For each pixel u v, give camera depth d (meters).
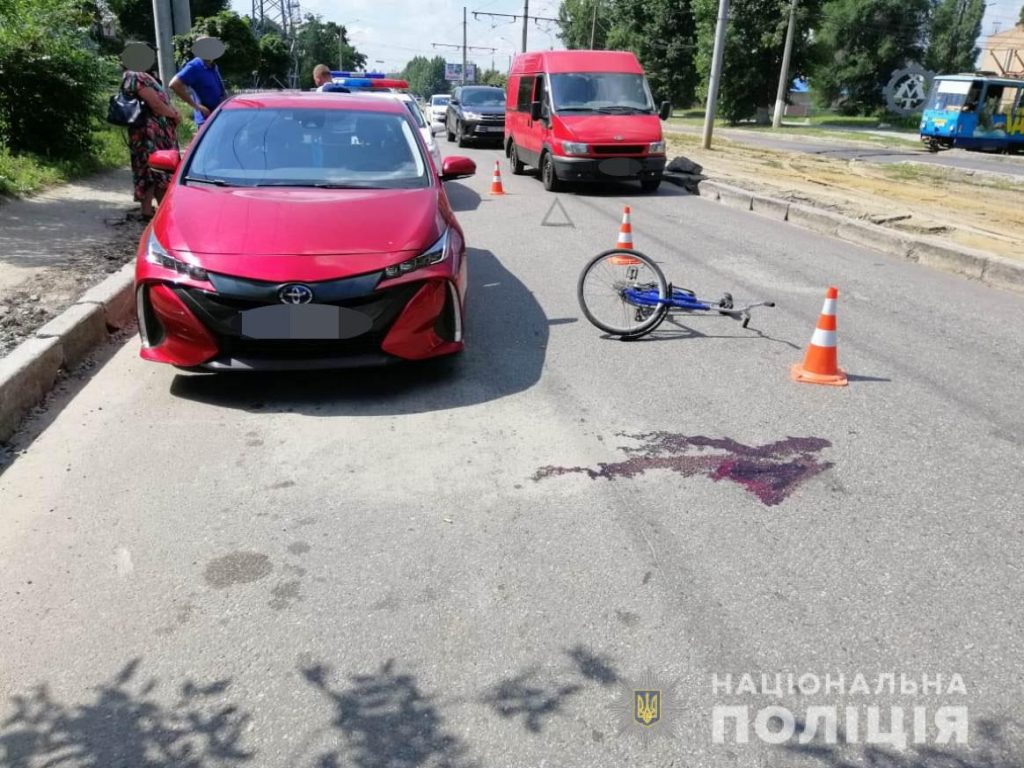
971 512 3.73
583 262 8.70
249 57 32.47
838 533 3.53
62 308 5.80
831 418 4.78
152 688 2.58
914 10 58.91
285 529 3.46
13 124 10.75
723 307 6.12
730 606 3.02
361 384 5.08
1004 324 6.91
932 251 9.21
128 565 3.19
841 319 6.95
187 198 5.16
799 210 11.78
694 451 4.28
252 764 2.30
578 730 2.44
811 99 65.25
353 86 15.46
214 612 2.93
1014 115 31.38
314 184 5.53
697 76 59.19
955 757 2.38
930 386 5.36
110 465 3.98
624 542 3.41
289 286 4.46
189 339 4.55
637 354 5.84
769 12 48.03
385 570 3.19
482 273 8.11
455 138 26.41
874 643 2.84
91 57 11.40
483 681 2.63
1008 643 2.86
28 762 2.31
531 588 3.10
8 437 4.23
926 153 28.45
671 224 11.43
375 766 2.30
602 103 14.63
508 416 4.66
